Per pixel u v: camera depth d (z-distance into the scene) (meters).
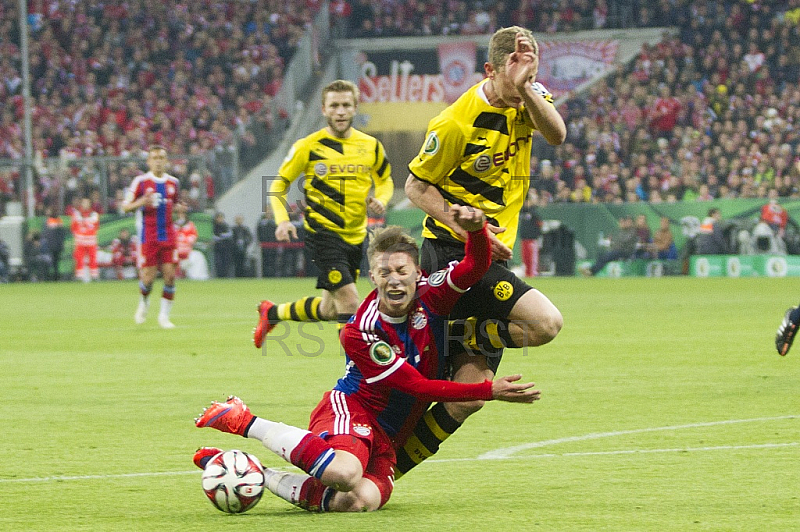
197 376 25.53
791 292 55.84
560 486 13.52
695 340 32.47
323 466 11.77
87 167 82.38
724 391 21.92
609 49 93.69
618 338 33.38
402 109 97.38
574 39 94.25
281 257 79.88
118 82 95.25
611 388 22.56
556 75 94.81
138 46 96.94
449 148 14.30
